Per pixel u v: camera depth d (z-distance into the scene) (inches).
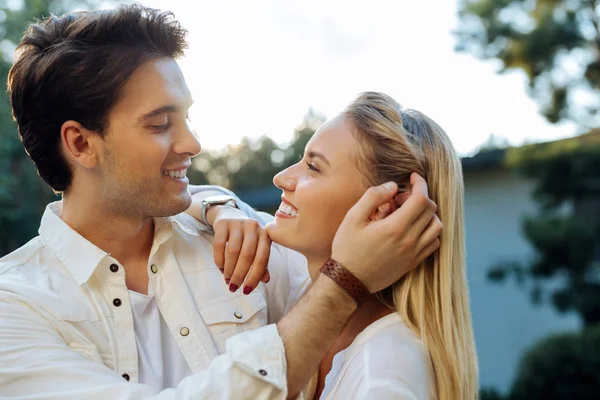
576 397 283.6
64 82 59.4
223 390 48.7
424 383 52.1
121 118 59.7
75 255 61.7
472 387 58.0
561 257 277.7
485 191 373.7
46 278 61.2
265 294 70.5
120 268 62.7
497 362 382.0
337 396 53.1
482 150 352.2
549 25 273.6
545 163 277.6
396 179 56.2
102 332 60.6
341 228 51.3
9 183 356.2
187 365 63.1
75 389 52.2
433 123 59.1
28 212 378.9
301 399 50.9
